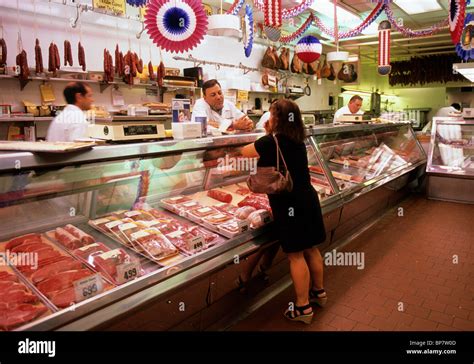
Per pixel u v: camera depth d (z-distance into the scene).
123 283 1.78
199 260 2.08
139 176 2.36
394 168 5.20
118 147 1.96
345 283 3.19
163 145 2.18
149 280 1.82
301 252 2.59
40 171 1.77
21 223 1.99
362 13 7.46
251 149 2.53
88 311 1.57
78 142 1.94
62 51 4.61
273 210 2.57
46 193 1.94
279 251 2.91
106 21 5.04
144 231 2.19
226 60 7.12
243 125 3.15
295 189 2.51
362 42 9.41
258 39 7.76
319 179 3.65
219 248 2.25
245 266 2.45
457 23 4.66
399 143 6.13
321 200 3.30
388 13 5.87
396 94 14.14
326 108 10.96
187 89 5.91
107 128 2.11
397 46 9.98
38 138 4.51
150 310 1.81
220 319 2.55
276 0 3.83
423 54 11.66
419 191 6.45
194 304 2.15
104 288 1.72
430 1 6.81
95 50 4.98
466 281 3.21
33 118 4.13
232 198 3.01
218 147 2.74
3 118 3.87
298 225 2.51
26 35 4.27
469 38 5.14
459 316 2.69
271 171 2.40
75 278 1.74
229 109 4.41
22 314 1.49
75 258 1.92
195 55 6.44
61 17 4.56
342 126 4.20
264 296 2.96
